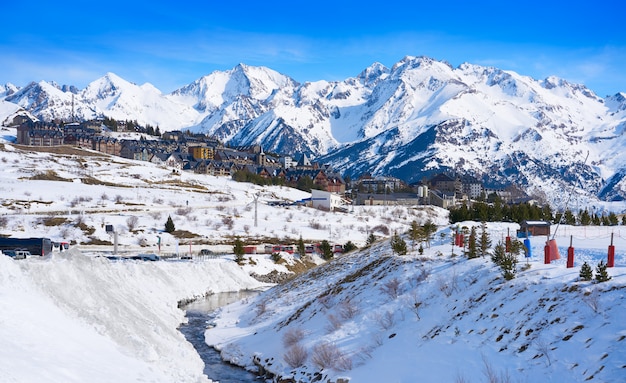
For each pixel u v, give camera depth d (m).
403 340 43.28
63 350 32.22
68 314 40.97
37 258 47.81
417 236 66.81
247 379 46.06
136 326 46.69
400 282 54.03
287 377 44.34
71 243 114.69
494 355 36.06
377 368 40.12
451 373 35.78
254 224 147.75
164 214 147.00
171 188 195.88
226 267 97.69
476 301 44.03
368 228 158.75
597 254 53.34
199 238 128.38
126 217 136.88
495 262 48.72
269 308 65.75
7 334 30.94
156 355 42.12
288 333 51.53
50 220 126.25
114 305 47.94
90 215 135.88
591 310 35.53
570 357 32.50
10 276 40.16
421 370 37.50
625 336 31.67
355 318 50.50
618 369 29.48
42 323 35.19
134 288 67.25
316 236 141.12
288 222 156.75
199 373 44.00
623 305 34.62
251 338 56.62
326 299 58.56
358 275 62.12
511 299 41.41
